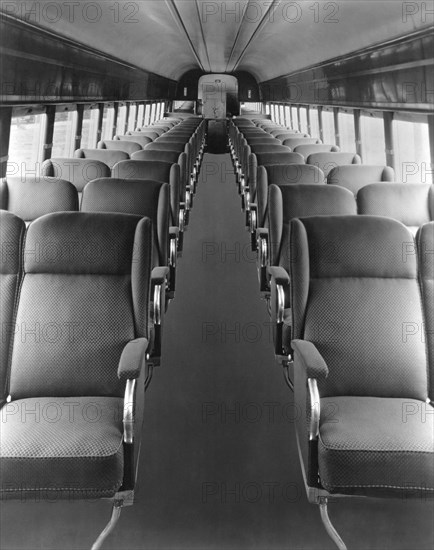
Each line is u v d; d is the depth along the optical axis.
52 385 2.05
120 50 8.12
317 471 1.79
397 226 2.27
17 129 4.53
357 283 2.21
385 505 2.08
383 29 5.26
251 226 5.03
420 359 2.11
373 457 1.69
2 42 3.74
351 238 2.23
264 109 18.33
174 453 2.42
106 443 1.71
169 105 18.33
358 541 1.90
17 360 2.05
